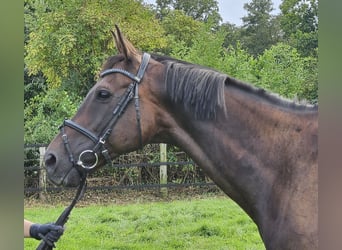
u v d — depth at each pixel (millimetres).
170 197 7352
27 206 6840
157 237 4684
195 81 1773
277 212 1667
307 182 1627
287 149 1703
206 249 4219
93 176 7746
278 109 1772
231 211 5832
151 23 9047
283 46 8734
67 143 1821
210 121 1773
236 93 1801
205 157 1808
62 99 8469
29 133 8195
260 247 4230
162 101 1820
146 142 1860
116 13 8680
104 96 1818
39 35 8484
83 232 4938
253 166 1732
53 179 1815
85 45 8500
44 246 1833
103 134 1812
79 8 8422
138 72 1832
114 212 6004
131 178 7691
